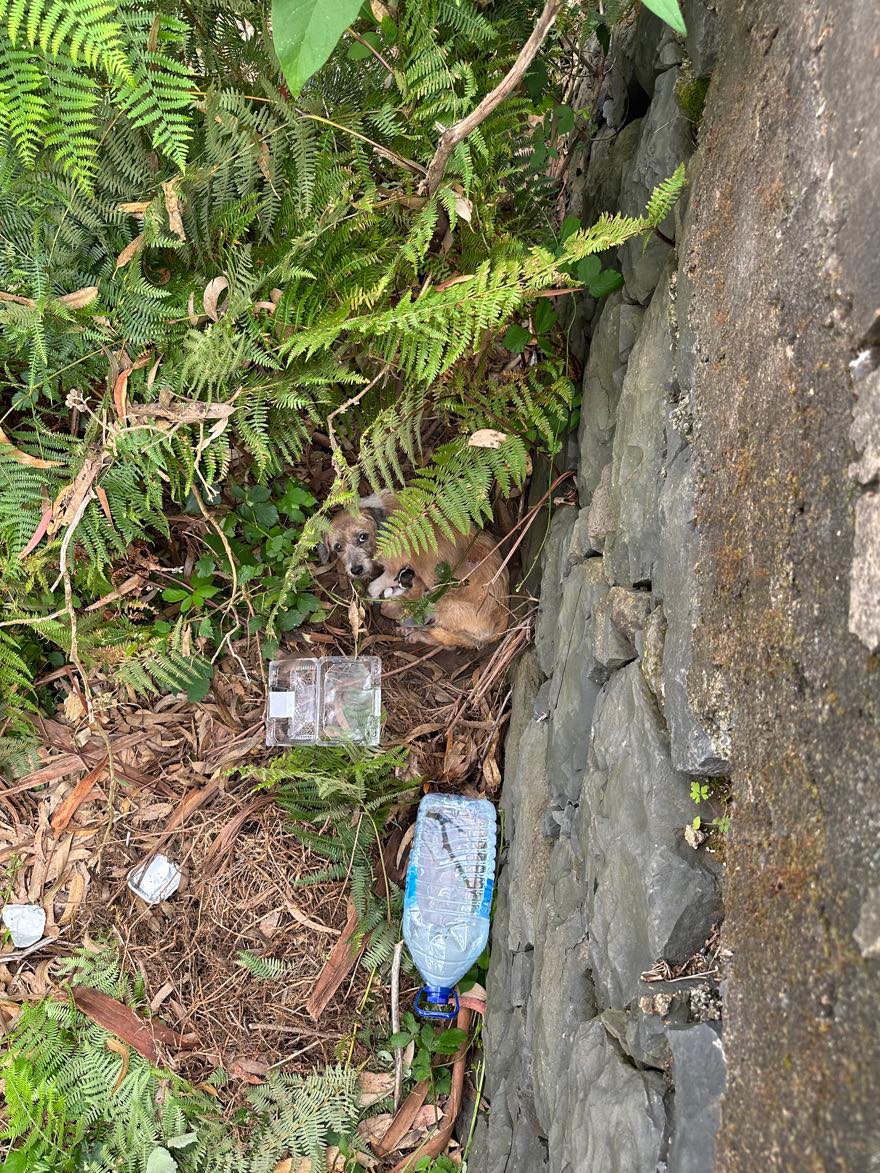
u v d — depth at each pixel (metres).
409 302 2.23
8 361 2.81
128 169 2.42
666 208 1.89
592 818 2.07
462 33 2.38
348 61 2.48
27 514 2.76
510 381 2.79
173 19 2.00
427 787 3.44
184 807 3.41
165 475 2.87
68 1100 3.15
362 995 3.36
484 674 3.42
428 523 2.65
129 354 2.71
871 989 0.99
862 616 1.09
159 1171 3.09
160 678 3.17
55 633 3.01
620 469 2.14
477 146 2.32
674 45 2.00
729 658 1.49
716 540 1.59
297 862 3.44
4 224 2.44
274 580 3.38
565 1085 2.02
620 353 2.31
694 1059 1.43
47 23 1.80
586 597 2.34
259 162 2.50
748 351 1.50
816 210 1.27
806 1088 1.09
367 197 2.47
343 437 3.16
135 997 3.30
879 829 1.01
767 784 1.32
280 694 3.46
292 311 2.60
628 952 1.79
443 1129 3.20
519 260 2.38
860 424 1.13
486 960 3.21
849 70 1.19
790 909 1.20
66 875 3.36
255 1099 3.23
